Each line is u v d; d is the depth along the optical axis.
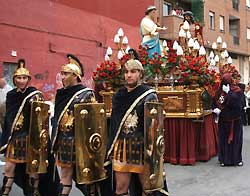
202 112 8.39
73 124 4.88
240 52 35.19
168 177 7.32
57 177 5.69
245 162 8.75
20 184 5.76
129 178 4.50
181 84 8.45
